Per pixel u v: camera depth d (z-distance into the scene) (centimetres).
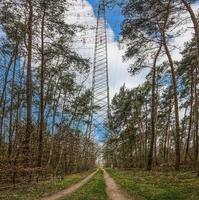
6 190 2386
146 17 2491
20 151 2583
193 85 4662
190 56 3712
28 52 2916
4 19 2877
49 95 4606
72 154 7169
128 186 2550
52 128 4931
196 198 1549
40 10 2875
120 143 8538
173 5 2420
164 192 1811
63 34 3072
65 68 3841
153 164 5853
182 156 6331
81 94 6053
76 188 2702
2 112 3588
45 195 2139
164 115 6250
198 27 2375
